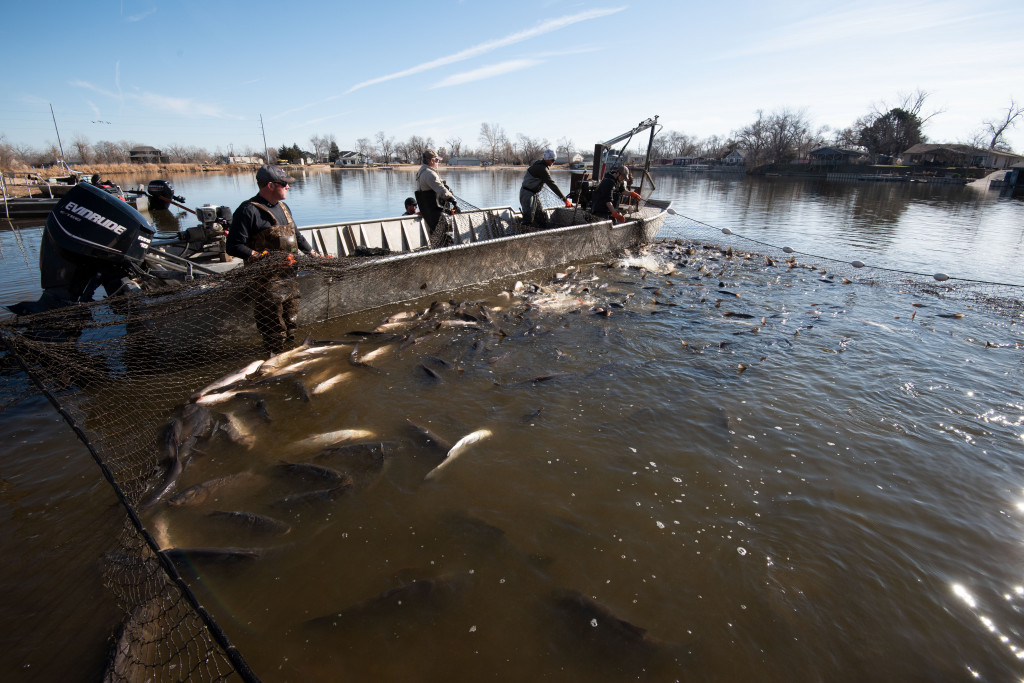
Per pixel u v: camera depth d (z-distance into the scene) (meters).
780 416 5.01
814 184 52.50
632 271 10.98
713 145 128.75
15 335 4.91
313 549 3.35
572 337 7.13
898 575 3.19
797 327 7.58
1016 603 3.00
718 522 3.61
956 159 71.81
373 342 6.83
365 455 4.34
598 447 4.48
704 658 2.65
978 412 5.11
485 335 7.14
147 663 2.54
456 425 4.84
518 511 3.70
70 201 5.90
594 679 2.54
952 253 14.37
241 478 4.07
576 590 3.01
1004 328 7.62
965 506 3.79
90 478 4.02
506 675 2.55
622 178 12.27
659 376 5.89
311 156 125.62
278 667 2.57
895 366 6.18
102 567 3.16
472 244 8.77
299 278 6.88
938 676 2.58
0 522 3.51
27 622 2.77
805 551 3.36
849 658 2.67
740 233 17.98
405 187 43.34
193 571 3.12
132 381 5.68
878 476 4.12
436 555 3.31
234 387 5.60
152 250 6.94
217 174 68.94
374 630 2.78
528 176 11.97
